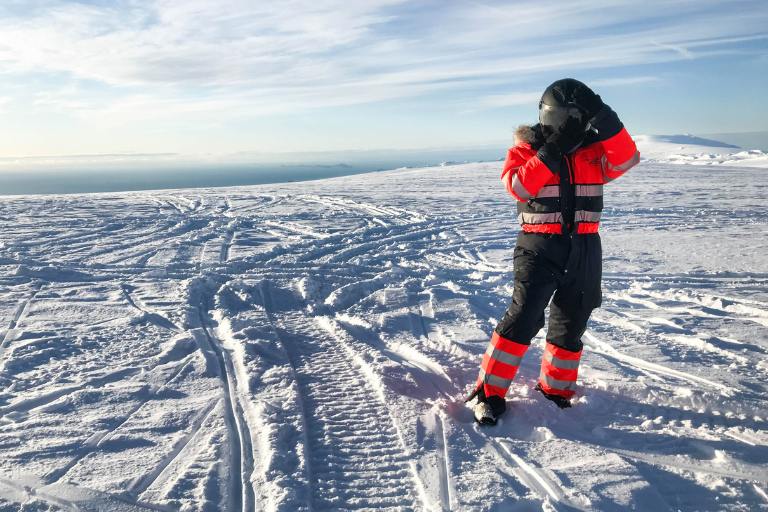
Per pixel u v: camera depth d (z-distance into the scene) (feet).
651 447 7.68
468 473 6.87
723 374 10.34
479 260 22.98
